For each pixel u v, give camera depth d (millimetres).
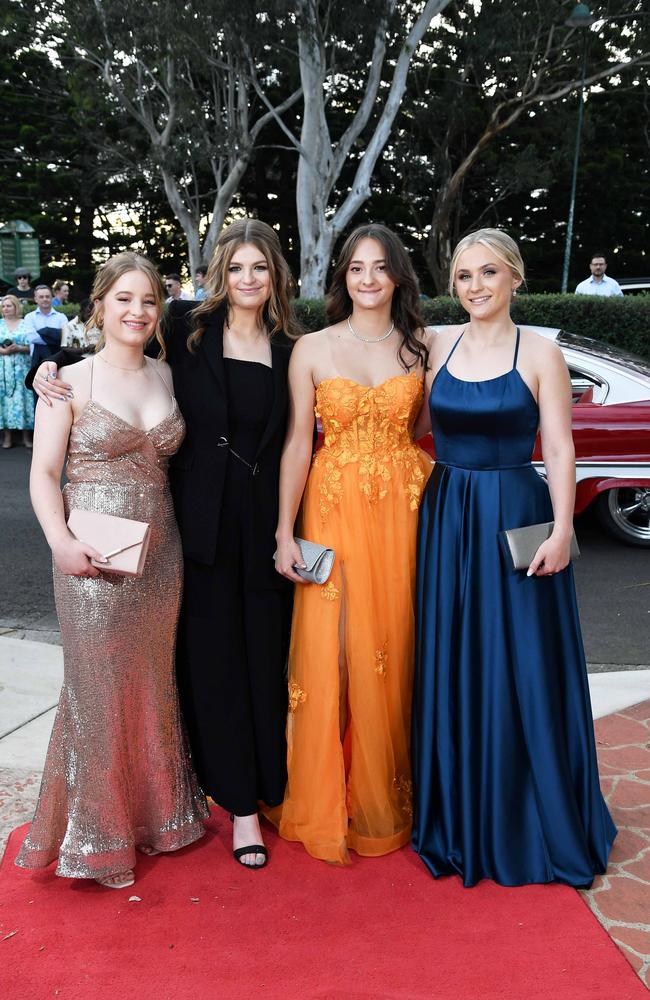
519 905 2518
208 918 2465
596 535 6672
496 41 21781
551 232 30562
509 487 2684
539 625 2658
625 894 2576
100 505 2512
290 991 2166
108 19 17547
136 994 2160
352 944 2350
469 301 2654
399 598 2814
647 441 5812
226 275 2701
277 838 2896
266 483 2764
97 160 28828
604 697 3924
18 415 10492
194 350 2701
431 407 2756
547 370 2637
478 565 2678
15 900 2555
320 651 2770
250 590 2762
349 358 2771
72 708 2543
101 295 2535
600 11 20438
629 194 29344
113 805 2557
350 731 2893
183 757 2752
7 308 10336
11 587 5609
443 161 26203
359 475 2758
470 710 2674
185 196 24812
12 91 30609
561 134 26141
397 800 2848
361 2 15875
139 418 2555
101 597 2479
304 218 17188
